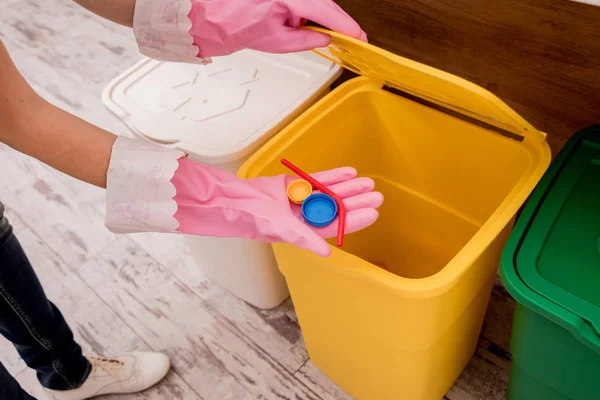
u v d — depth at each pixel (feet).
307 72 3.29
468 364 3.50
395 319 2.44
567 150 2.62
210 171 2.26
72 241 4.66
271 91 3.21
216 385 3.62
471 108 2.64
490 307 3.73
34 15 7.45
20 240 4.73
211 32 2.35
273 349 3.75
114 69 6.26
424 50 3.26
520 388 2.83
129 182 2.09
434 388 3.12
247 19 2.31
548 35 2.68
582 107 2.83
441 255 3.65
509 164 2.89
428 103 3.29
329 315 2.90
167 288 4.21
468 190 3.23
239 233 2.23
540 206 2.48
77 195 5.06
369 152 3.54
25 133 1.96
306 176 2.40
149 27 2.35
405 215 3.67
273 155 2.93
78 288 4.30
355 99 3.23
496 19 2.81
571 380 2.43
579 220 2.37
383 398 3.20
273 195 2.31
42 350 3.23
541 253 2.29
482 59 3.03
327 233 2.25
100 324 4.05
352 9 3.42
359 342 2.88
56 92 6.08
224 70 3.41
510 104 3.12
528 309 2.28
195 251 3.89
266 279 3.65
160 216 2.12
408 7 3.12
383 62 2.42
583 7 2.46
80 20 7.20
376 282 2.27
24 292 2.93
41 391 3.76
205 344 3.84
